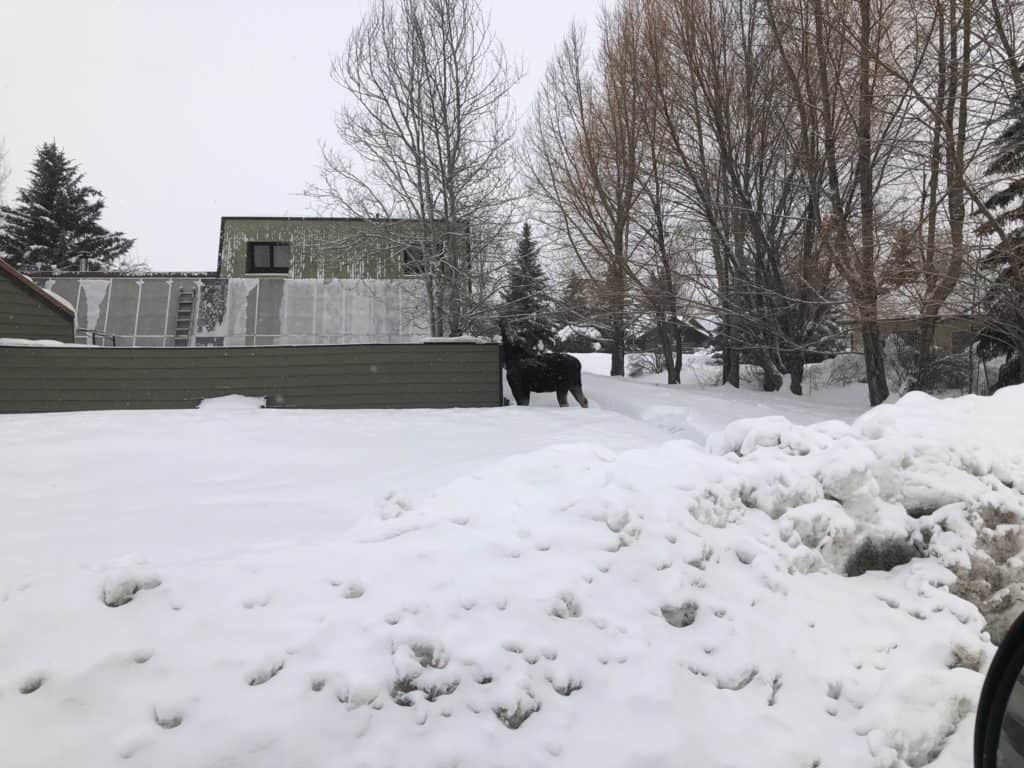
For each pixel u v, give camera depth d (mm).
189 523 5012
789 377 23781
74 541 4469
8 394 13734
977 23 12859
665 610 3395
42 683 2551
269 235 23125
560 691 2957
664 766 2797
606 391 17531
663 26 19047
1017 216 12570
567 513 3771
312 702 2654
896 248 13023
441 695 2816
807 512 4188
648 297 19875
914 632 3738
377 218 19172
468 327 19172
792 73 16672
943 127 12453
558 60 24047
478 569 3338
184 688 2611
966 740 3287
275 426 10141
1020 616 2809
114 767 2367
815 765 3006
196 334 21312
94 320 21469
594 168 20750
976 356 19891
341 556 3422
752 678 3242
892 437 4617
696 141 19812
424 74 19016
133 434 9297
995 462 4629
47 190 47906
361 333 21328
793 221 19891
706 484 4164
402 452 8398
